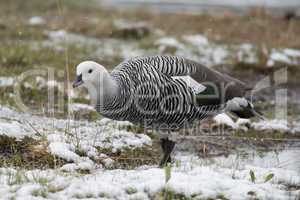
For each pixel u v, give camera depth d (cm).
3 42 2169
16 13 2934
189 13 3028
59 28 2502
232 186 965
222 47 2355
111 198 909
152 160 1206
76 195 912
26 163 1091
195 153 1305
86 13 3064
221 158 1262
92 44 2284
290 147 1372
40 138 1192
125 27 2541
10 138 1172
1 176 970
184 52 2252
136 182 970
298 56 2248
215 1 3825
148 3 3766
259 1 3709
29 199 880
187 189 940
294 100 1798
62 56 1964
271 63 2084
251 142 1391
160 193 918
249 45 2383
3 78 1645
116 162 1153
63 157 1109
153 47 2312
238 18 2836
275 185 1009
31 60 1880
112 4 3666
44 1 3225
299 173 1107
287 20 2870
